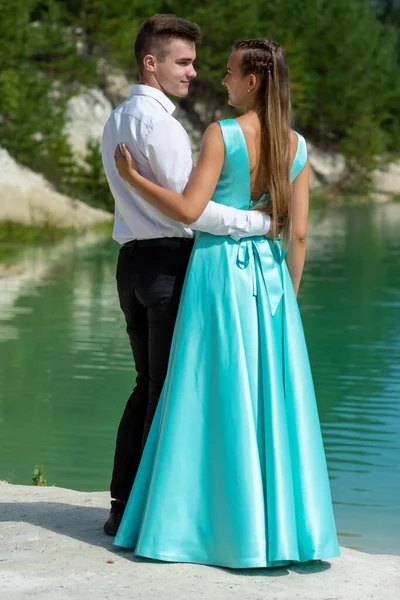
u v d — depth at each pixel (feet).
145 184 14.69
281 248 15.44
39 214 126.62
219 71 199.82
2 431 33.24
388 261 94.17
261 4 220.23
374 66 259.19
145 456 15.16
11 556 14.83
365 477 27.84
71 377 42.19
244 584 13.93
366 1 284.20
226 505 14.42
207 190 14.76
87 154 159.02
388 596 13.89
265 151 15.19
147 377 16.30
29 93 141.59
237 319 14.83
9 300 65.05
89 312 60.44
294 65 222.89
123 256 15.81
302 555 14.58
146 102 15.35
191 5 196.34
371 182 238.89
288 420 14.92
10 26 139.44
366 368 44.73
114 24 166.40
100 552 15.03
